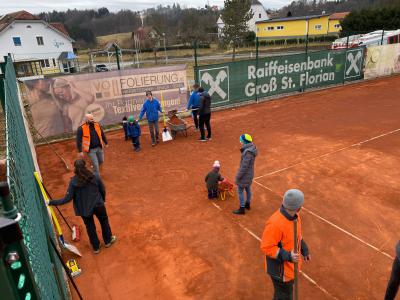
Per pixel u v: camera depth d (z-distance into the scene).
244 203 7.11
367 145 10.86
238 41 51.44
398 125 12.88
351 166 9.25
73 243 6.37
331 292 4.93
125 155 11.01
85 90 13.28
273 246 3.76
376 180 8.36
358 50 21.83
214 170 7.51
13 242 1.34
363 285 5.05
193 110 12.89
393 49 24.27
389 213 6.88
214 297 4.95
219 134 12.87
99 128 8.55
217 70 15.98
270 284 5.16
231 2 49.00
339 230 6.38
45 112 12.59
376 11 43.41
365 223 6.58
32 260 2.19
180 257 5.84
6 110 4.51
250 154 6.52
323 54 20.00
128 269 5.62
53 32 51.91
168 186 8.59
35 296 1.61
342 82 21.78
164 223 6.89
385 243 5.98
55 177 9.57
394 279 3.62
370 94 18.69
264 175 8.91
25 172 3.95
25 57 50.00
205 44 59.84
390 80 22.83
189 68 37.34
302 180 8.52
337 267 5.43
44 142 12.71
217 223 6.80
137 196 8.12
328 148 10.73
